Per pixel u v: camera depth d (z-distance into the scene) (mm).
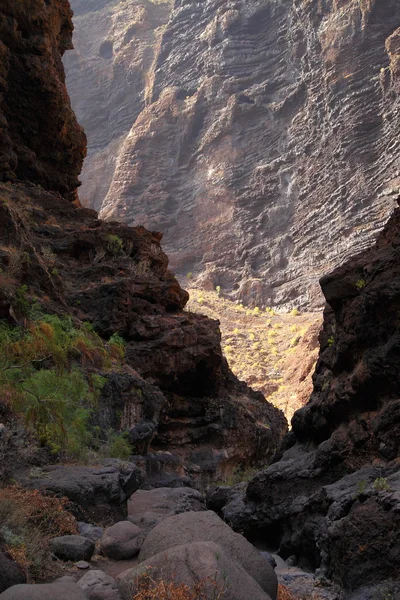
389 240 7039
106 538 5738
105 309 14727
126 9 130625
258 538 7500
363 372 6641
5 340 9125
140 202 93625
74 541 5426
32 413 7836
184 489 9438
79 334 11711
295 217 79875
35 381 8391
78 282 15602
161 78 109875
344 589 5270
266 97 91188
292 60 89750
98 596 4273
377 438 6328
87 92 122375
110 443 10594
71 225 17578
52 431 7871
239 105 92062
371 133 76688
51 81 19422
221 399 16562
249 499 7762
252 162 88500
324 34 82875
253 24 98000
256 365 60344
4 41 18953
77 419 8688
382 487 5477
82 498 6688
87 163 113438
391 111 75250
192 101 98375
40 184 19500
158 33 120750
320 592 5348
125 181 96250
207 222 87188
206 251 85125
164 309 16438
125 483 7348
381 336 6582
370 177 74875
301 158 82000
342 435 6910
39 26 19734
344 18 81812
